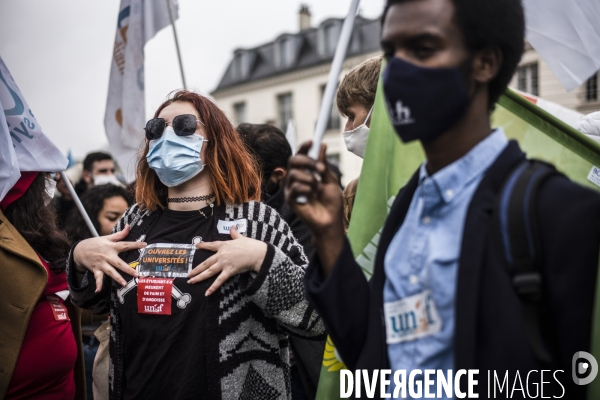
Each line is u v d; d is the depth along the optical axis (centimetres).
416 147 154
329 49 3014
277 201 304
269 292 180
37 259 210
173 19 336
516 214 93
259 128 313
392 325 110
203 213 197
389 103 103
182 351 181
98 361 249
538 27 200
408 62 100
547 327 94
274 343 193
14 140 221
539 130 149
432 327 103
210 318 181
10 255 207
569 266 89
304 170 110
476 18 98
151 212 208
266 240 197
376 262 117
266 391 187
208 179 203
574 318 90
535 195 94
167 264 187
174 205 203
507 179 99
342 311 115
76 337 254
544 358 91
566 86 199
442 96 99
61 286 227
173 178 197
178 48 337
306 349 245
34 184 230
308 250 271
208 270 181
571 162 147
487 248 96
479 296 95
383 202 152
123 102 339
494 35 99
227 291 186
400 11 101
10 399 205
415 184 119
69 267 204
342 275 115
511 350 91
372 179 154
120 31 341
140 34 342
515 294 92
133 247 196
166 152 195
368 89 214
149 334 183
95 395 249
